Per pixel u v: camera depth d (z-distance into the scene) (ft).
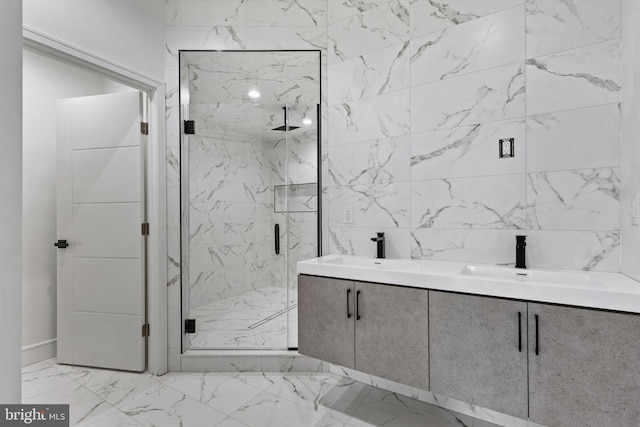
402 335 5.28
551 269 5.47
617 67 4.99
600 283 4.37
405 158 6.84
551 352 4.17
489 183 5.98
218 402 6.43
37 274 8.54
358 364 5.70
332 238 7.76
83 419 5.91
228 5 7.82
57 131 8.23
